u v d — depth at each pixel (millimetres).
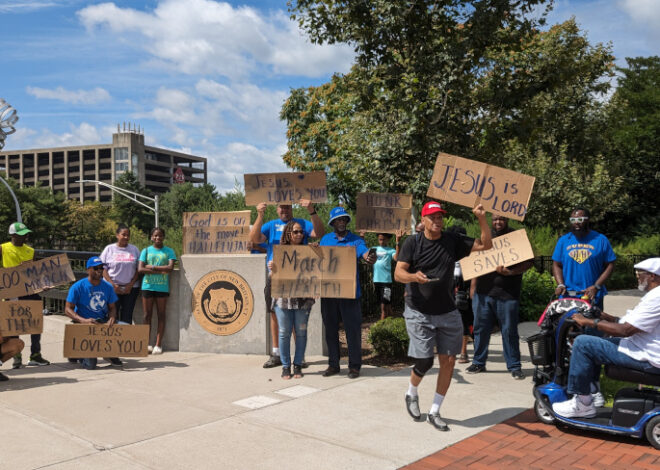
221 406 5480
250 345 7996
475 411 5379
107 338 7156
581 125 19688
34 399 5730
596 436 4703
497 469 4066
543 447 4480
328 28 9352
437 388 4988
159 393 5961
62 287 10477
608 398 5738
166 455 4246
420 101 8922
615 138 32906
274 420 5074
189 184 63812
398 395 5887
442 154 5621
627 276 21078
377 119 9602
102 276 7930
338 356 6789
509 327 6660
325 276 6500
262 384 6336
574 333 4898
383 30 9102
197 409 5387
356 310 6648
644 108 37906
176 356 7949
